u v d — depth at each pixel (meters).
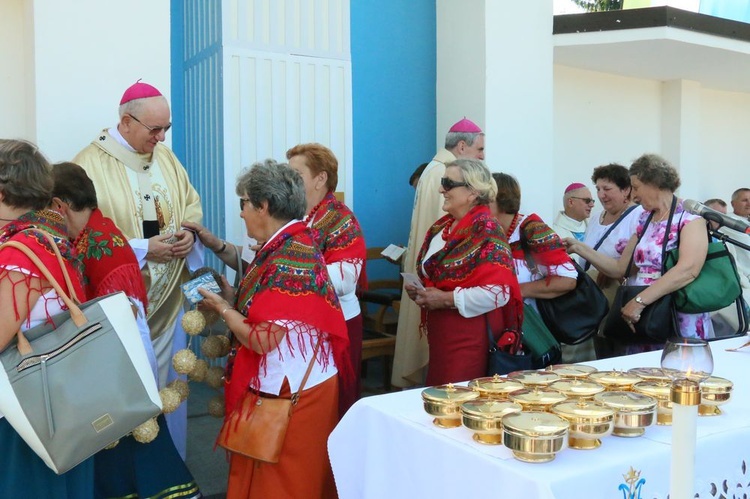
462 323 3.22
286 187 2.69
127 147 3.43
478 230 3.19
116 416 2.30
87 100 4.08
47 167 2.45
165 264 3.47
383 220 5.86
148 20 4.24
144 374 2.39
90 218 3.00
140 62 4.23
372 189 5.80
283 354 2.62
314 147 3.41
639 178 3.79
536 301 3.93
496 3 5.60
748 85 8.23
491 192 3.26
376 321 5.37
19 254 2.26
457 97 5.84
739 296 3.62
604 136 7.61
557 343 3.69
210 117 5.09
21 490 2.35
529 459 1.77
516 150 5.75
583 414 1.88
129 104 3.32
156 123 3.33
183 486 2.97
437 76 6.02
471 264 3.17
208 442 4.38
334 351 2.75
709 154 8.54
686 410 1.50
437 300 3.21
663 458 1.86
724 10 6.67
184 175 3.72
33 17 3.95
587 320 3.86
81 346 2.29
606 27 6.10
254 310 2.59
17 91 4.28
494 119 5.64
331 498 2.82
